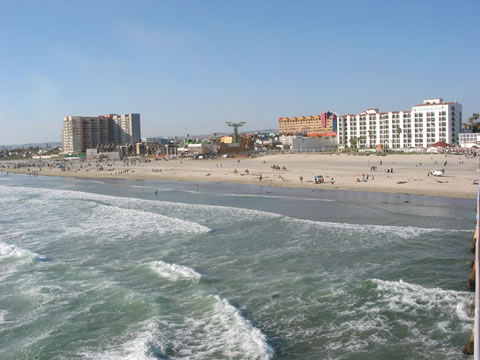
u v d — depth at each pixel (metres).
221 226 39.06
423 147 166.88
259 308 21.00
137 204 54.88
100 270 27.25
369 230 35.59
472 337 16.33
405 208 45.78
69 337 18.55
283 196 59.38
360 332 18.42
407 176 77.38
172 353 16.88
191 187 77.44
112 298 22.52
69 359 16.77
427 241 31.66
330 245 31.48
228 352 16.86
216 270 26.72
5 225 42.00
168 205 53.03
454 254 28.30
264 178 86.38
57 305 21.86
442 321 19.09
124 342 17.95
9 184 97.69
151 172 117.62
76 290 23.81
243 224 39.62
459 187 59.91
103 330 19.08
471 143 160.12
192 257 29.58
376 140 186.12
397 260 27.50
